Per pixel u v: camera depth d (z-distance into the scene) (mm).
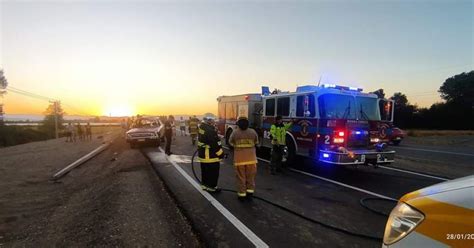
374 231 4832
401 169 10664
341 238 4555
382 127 9391
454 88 68375
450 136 34656
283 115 11008
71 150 18484
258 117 13406
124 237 4617
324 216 5531
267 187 7766
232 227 4949
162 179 8594
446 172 10211
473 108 54656
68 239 4730
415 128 55812
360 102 9648
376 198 6754
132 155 14586
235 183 8180
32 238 4926
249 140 6625
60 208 6676
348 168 10703
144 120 20891
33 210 6609
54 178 9906
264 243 4359
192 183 8055
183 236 4664
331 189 7602
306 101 9641
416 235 1967
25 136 48656
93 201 6914
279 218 5402
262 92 13281
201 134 7191
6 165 12547
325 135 8906
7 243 4766
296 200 6570
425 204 2016
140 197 6758
